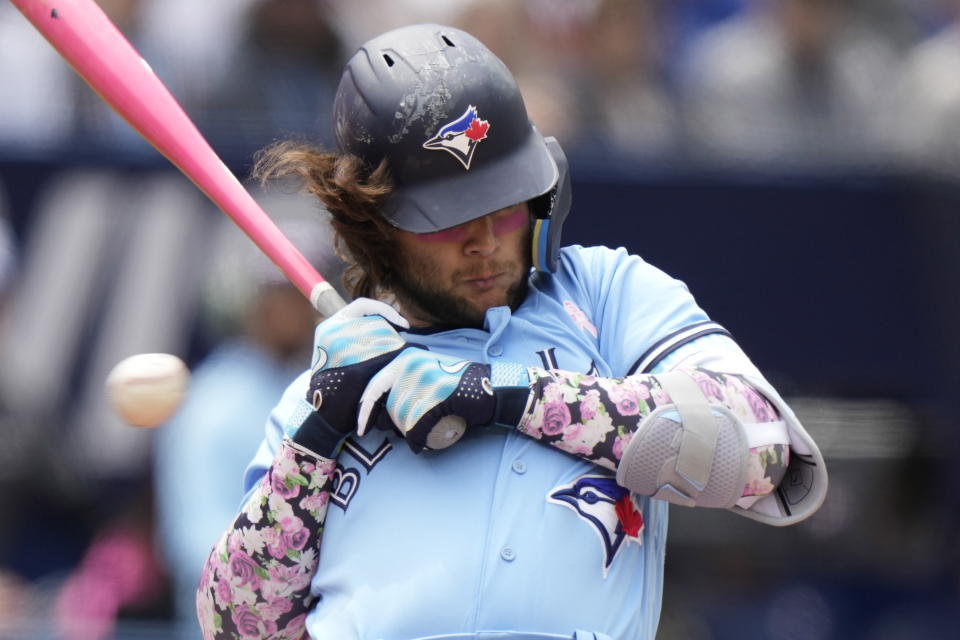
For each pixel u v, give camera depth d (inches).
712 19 884.6
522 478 289.0
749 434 290.0
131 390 307.7
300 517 293.1
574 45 829.8
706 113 807.7
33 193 702.5
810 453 295.1
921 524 706.8
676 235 697.0
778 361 700.7
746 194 696.4
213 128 692.1
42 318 699.4
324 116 736.3
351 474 293.9
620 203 693.9
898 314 699.4
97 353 699.4
